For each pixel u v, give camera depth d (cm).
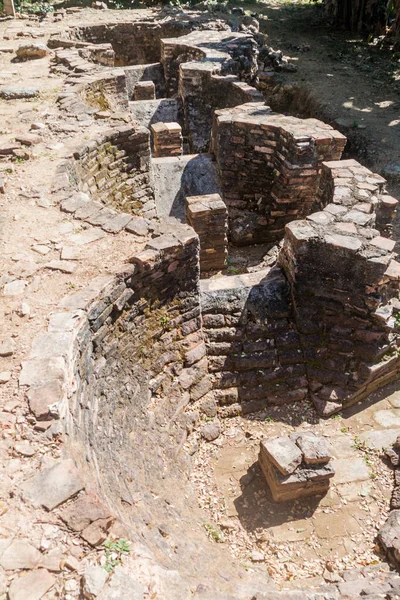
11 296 541
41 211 705
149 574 324
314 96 1555
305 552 557
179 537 480
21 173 799
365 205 788
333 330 741
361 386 730
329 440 688
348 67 1800
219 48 1540
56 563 320
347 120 1401
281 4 2561
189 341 707
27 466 375
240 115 1091
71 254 612
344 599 424
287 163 991
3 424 399
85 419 475
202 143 1403
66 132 947
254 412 727
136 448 566
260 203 1113
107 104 1254
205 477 641
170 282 649
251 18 2023
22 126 969
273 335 754
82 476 379
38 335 483
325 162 919
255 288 771
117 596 305
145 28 1800
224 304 751
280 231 1101
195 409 698
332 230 727
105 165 948
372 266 674
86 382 504
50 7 2075
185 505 573
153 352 651
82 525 340
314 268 725
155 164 1144
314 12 2444
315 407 727
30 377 436
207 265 989
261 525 584
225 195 1137
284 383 741
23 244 632
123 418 571
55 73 1273
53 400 414
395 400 750
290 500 611
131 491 482
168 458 614
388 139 1298
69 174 816
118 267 586
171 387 675
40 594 304
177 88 1625
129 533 357
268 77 1642
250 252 1086
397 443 664
